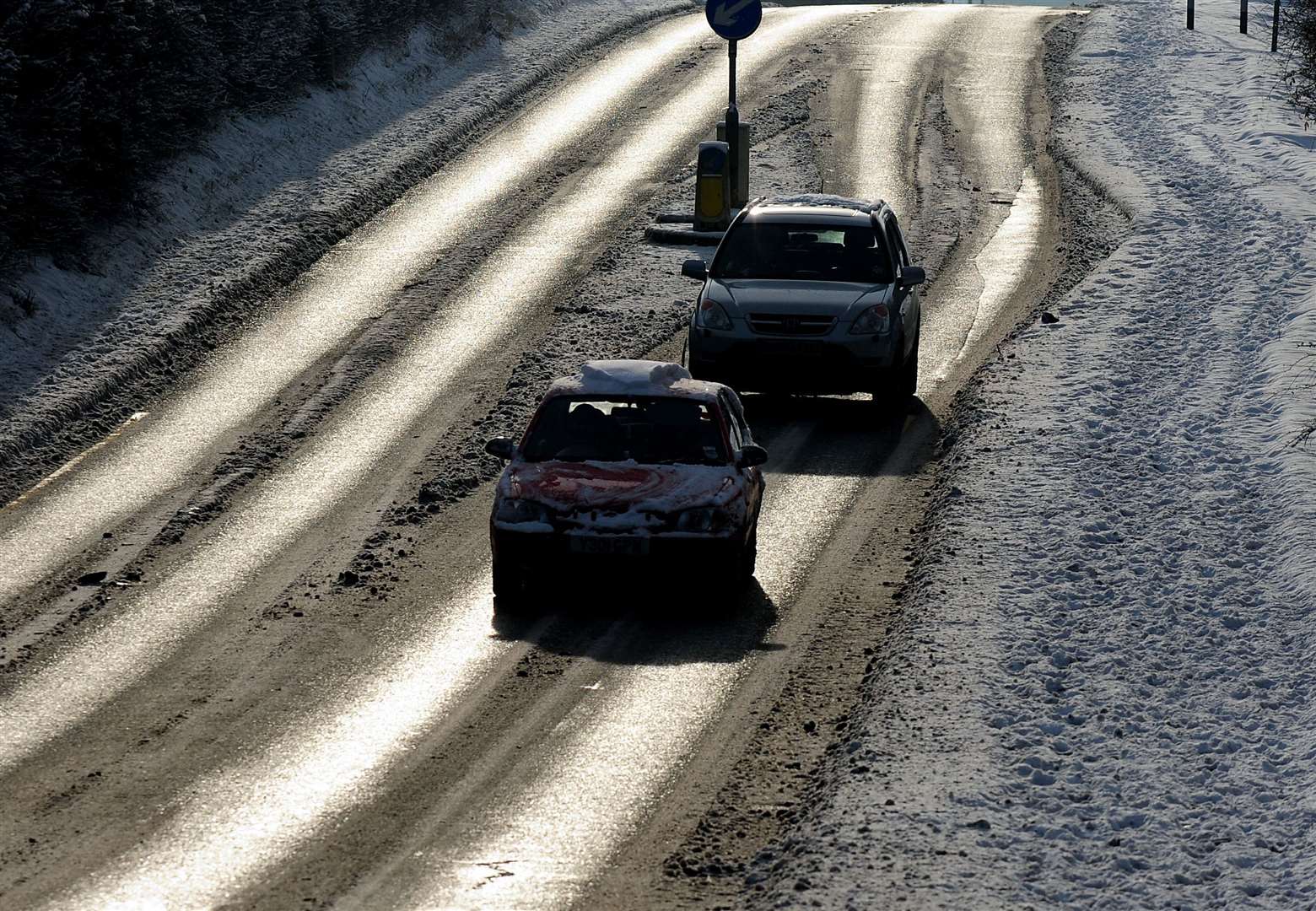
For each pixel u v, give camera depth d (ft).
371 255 190.49
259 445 127.75
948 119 269.03
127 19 184.44
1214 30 350.23
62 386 138.41
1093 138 251.39
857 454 125.90
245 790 71.46
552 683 83.71
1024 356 144.77
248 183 206.39
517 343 156.35
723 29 200.44
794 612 93.91
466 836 67.26
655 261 187.11
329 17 252.21
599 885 63.21
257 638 90.17
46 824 68.18
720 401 102.17
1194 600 92.48
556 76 297.74
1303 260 173.88
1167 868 63.31
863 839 64.08
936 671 81.41
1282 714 78.28
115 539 107.86
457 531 108.68
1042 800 68.49
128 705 81.10
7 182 154.92
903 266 145.69
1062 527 102.99
